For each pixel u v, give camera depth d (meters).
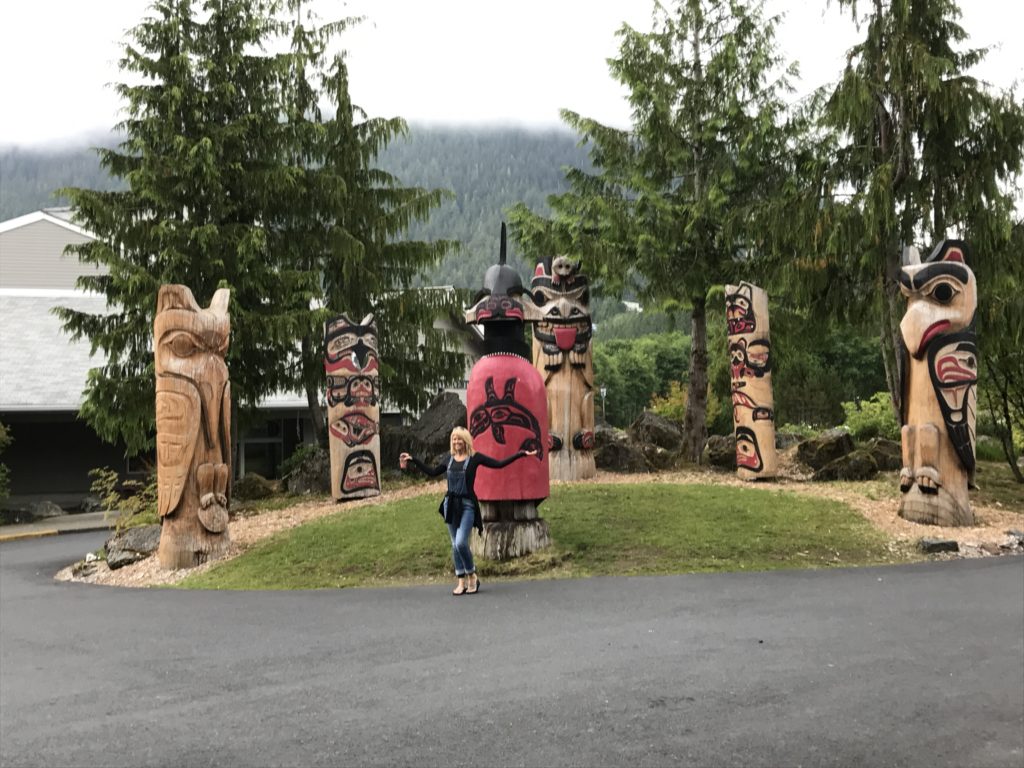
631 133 19.23
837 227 14.70
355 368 15.37
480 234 170.88
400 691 5.48
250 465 25.88
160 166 17.11
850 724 4.77
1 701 5.65
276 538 12.03
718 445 17.84
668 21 18.94
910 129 14.73
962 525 11.47
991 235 14.37
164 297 11.49
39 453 23.86
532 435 9.77
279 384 19.28
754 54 18.27
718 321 21.02
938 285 11.60
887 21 14.66
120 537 12.71
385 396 20.52
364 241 19.70
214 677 5.99
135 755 4.63
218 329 11.83
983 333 14.60
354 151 19.69
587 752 4.46
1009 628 6.69
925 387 11.67
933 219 15.02
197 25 18.34
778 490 13.55
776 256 16.86
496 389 9.77
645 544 10.33
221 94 17.92
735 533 10.71
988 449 19.97
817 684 5.42
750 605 7.59
